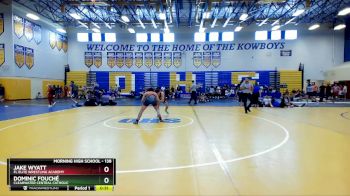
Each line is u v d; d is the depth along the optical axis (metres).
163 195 3.09
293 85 27.44
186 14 26.23
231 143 5.89
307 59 27.72
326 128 8.09
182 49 28.86
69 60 29.05
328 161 4.46
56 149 5.30
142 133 7.14
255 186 3.34
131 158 4.65
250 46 28.20
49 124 8.85
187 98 26.89
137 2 19.45
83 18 25.83
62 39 28.02
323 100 22.95
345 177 3.67
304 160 4.52
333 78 26.03
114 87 28.53
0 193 3.14
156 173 3.85
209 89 26.20
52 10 24.03
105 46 28.97
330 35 27.45
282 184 3.41
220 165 4.23
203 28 24.84
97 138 6.44
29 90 22.66
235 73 28.25
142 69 29.09
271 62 28.06
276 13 24.83
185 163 4.35
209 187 3.31
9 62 20.45
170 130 7.64
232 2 21.23
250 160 4.52
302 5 23.06
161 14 20.25
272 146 5.60
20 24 21.25
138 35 28.92
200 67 28.78
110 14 24.22
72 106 16.92
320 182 3.48
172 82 28.84
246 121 9.71
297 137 6.62
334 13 24.45
